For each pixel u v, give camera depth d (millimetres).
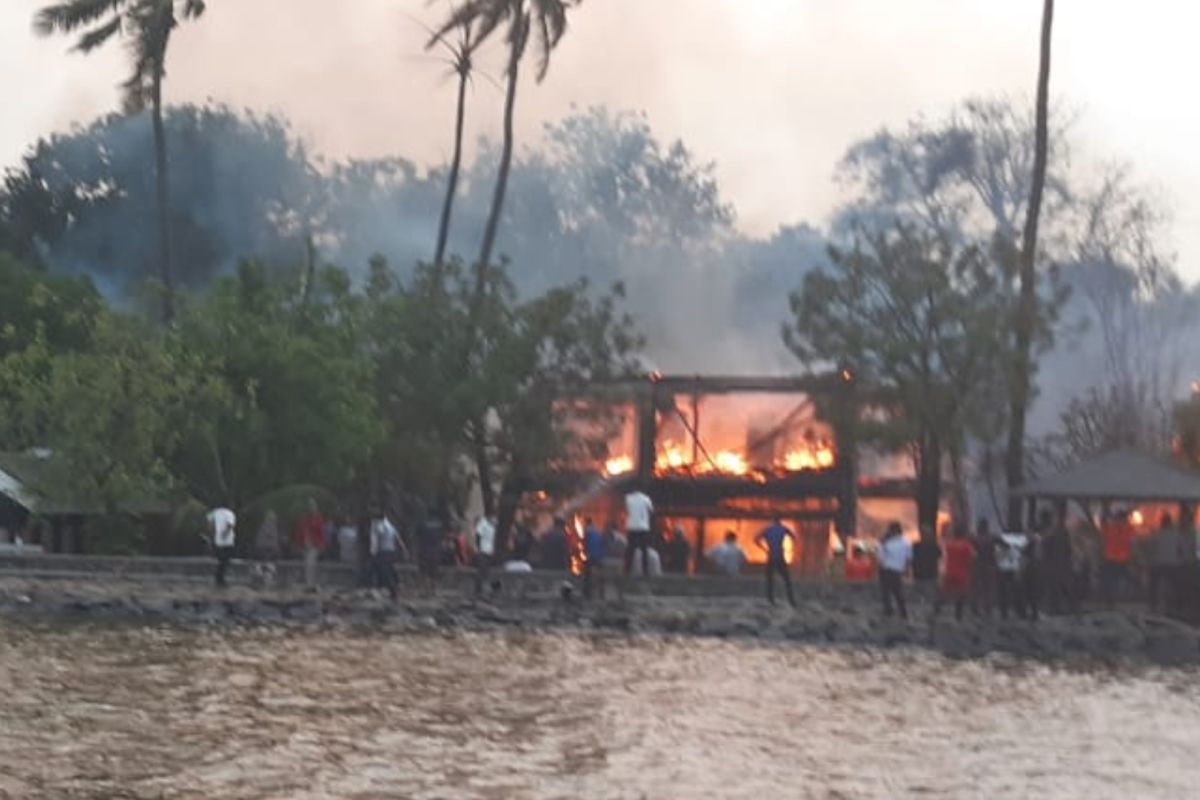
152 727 30906
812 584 58375
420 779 26594
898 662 46844
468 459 73500
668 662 44344
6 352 82625
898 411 67312
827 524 72625
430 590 57812
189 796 24797
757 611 53781
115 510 68062
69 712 32375
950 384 67250
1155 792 27359
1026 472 79750
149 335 69062
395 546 56594
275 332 68375
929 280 67125
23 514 69562
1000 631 51219
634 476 73375
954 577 52656
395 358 71875
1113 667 47531
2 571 60938
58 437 66188
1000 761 29953
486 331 72188
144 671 39000
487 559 57719
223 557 56844
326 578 60500
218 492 67938
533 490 72875
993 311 67062
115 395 65125
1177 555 55062
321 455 68188
